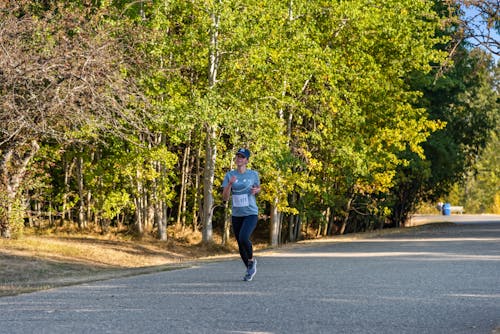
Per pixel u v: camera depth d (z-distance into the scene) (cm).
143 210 4731
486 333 955
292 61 3806
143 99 2986
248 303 1237
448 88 5550
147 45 3428
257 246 4641
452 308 1173
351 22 4172
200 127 3700
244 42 3581
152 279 1717
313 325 1013
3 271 2516
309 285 1512
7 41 2517
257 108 3866
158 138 4366
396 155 5100
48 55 2467
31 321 1054
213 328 988
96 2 3259
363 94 4438
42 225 4781
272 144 3794
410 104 5047
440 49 5153
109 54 2727
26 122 2391
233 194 1625
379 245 3111
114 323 1031
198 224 5228
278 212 4862
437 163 5788
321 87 4119
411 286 1480
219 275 1789
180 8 3681
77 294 1404
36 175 4356
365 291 1400
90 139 3844
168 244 4125
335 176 4625
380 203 5522
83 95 2533
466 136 6266
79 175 4638
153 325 1013
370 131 4594
